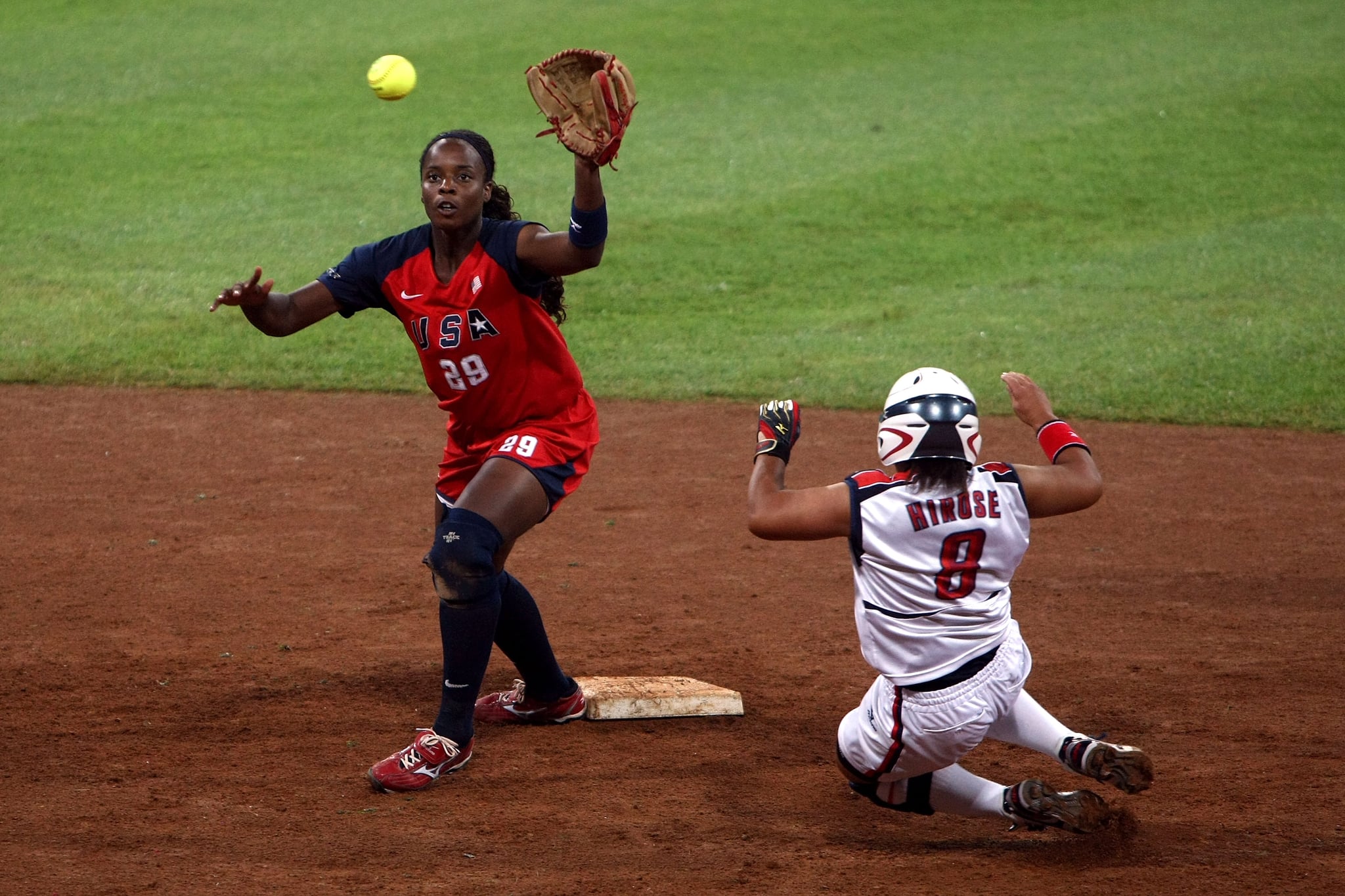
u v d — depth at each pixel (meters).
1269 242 56.03
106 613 23.31
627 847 15.12
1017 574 26.44
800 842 15.37
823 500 14.48
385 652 21.78
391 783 16.52
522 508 16.94
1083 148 69.94
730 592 25.28
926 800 15.14
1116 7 97.31
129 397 39.75
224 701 19.59
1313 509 30.59
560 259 16.27
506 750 18.22
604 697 19.33
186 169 65.50
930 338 45.94
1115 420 38.41
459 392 17.34
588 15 94.75
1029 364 43.00
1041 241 57.66
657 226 59.31
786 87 81.12
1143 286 51.28
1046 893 13.91
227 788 16.59
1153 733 18.70
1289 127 72.31
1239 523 29.64
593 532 29.00
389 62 19.61
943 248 56.94
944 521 14.18
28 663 20.89
